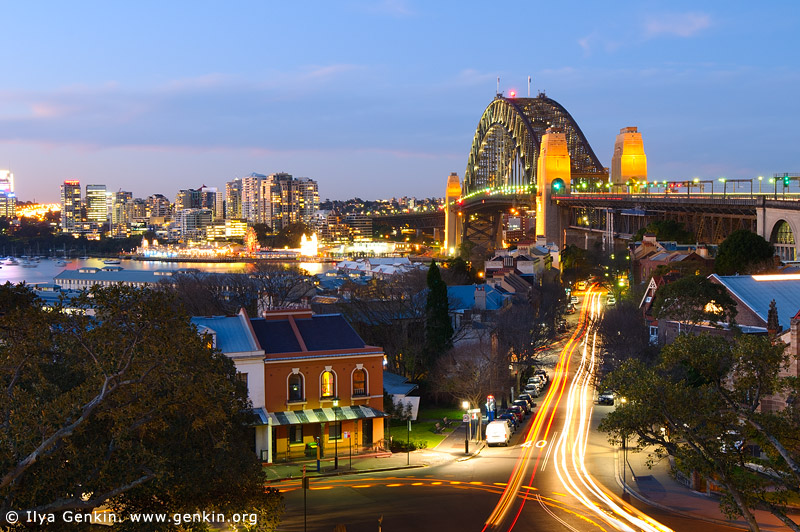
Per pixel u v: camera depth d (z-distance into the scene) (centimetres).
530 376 10931
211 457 3900
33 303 4584
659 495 5566
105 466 3472
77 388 3609
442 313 9756
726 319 8744
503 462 6706
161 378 3625
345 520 4925
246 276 15488
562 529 4703
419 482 5997
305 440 6938
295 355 6950
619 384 3884
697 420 3688
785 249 15288
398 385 8762
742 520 4866
